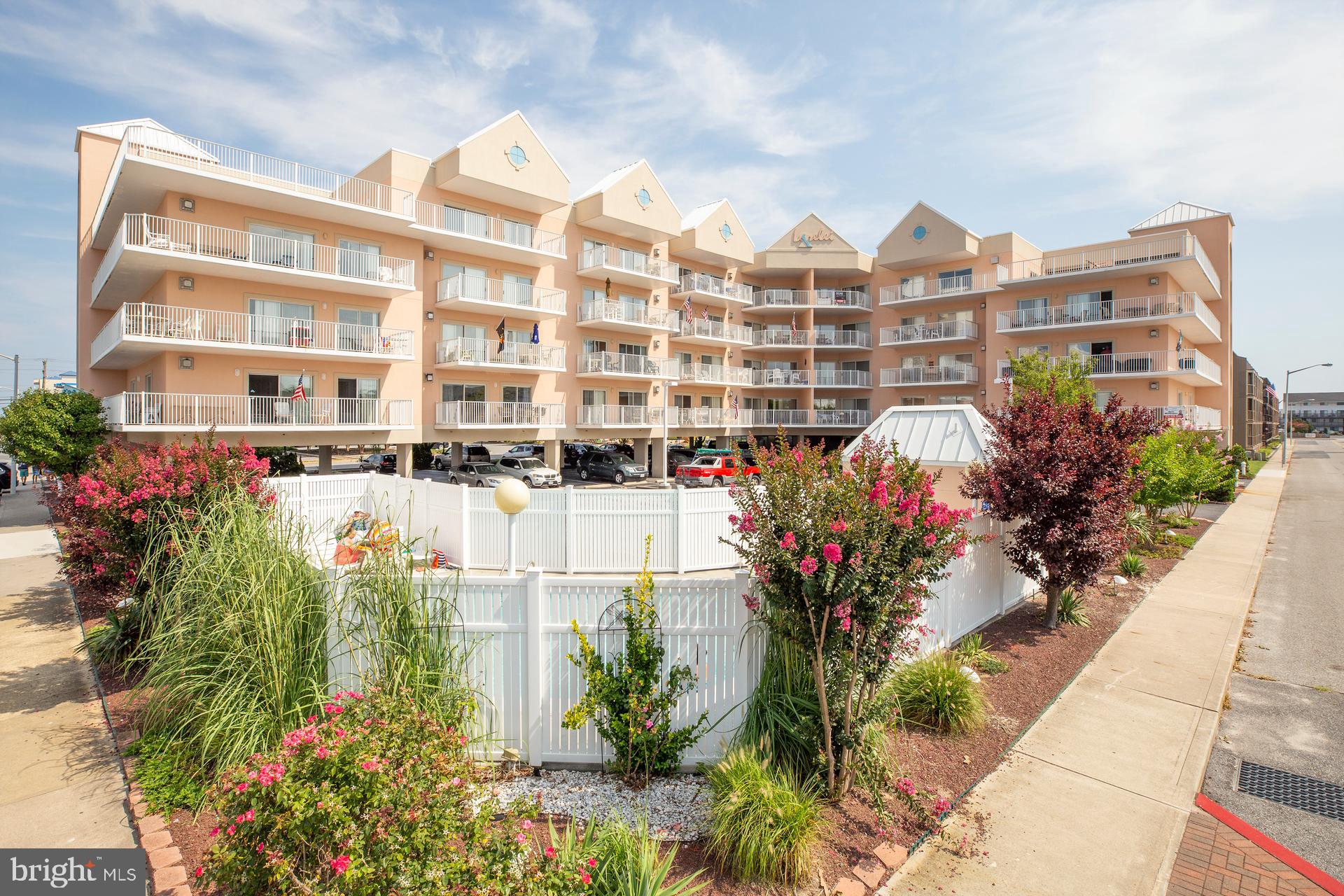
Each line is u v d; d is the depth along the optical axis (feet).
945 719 20.10
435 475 101.60
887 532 15.40
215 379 68.69
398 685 15.71
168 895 12.57
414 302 84.53
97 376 84.58
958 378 121.80
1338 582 41.70
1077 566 29.35
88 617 30.99
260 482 27.32
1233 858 14.83
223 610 18.15
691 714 18.20
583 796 16.49
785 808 13.66
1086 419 32.42
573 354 104.68
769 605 17.30
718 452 104.27
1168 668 26.30
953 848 14.87
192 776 16.60
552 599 18.19
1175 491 51.42
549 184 92.27
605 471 110.11
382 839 9.21
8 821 15.20
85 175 82.38
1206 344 120.06
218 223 68.28
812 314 138.21
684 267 126.82
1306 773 18.84
